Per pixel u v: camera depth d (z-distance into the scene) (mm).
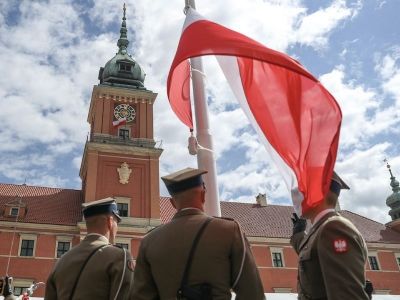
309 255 3240
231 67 5324
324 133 4117
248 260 3078
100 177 36656
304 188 3971
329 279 2848
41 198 39062
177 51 5172
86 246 4254
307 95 4441
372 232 47406
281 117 4625
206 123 5715
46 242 33844
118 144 38031
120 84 44312
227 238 3094
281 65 4414
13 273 31688
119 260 4043
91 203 4660
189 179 3482
